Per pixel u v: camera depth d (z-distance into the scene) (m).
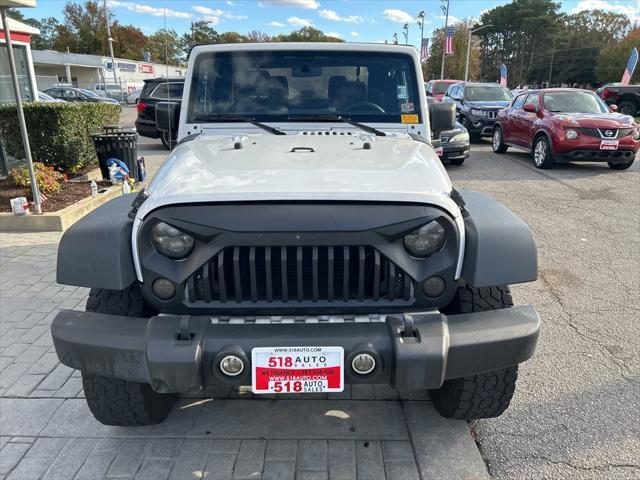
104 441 2.80
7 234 6.42
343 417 3.00
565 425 2.92
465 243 2.25
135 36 77.75
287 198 2.14
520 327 2.21
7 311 4.33
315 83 3.60
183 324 2.08
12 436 2.84
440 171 2.62
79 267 2.23
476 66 67.50
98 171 9.75
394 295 2.20
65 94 32.38
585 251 5.90
